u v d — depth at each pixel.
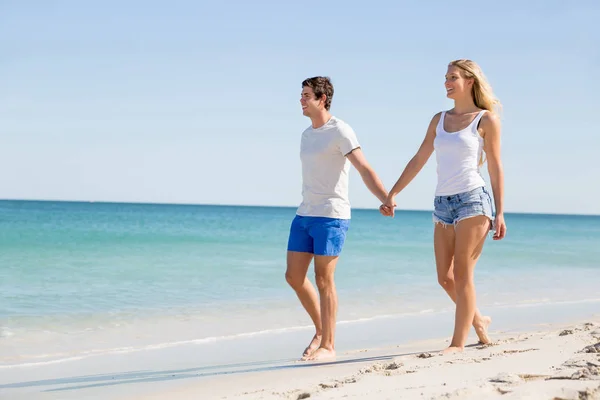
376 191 4.53
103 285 10.02
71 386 4.08
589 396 2.61
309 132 4.70
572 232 49.84
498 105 4.36
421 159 4.54
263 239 25.36
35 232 25.91
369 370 3.60
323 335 4.64
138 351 5.48
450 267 4.40
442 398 2.66
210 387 3.81
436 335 6.30
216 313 7.63
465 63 4.30
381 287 10.31
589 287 11.29
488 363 3.54
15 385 4.14
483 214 4.14
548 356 3.70
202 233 30.41
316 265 4.59
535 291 10.54
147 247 19.02
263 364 4.69
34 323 6.79
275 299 8.80
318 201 4.60
